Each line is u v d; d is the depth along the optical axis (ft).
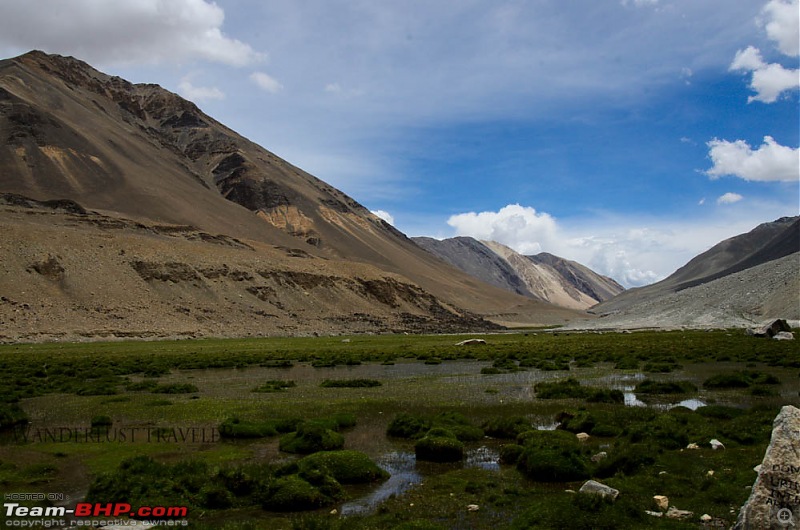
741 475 51.75
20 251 414.41
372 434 79.15
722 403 99.76
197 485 51.55
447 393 118.21
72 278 414.82
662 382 118.93
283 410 97.60
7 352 253.44
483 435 76.13
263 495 50.31
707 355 189.57
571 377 144.46
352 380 138.92
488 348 267.39
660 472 54.85
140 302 426.51
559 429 79.77
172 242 565.12
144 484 50.39
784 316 342.23
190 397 117.29
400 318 636.48
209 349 281.95
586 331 481.05
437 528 41.34
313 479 52.03
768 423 73.05
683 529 39.99
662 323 476.54
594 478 55.88
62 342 327.67
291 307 541.34
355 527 43.68
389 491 53.21
